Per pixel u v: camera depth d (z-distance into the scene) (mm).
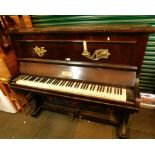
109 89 1489
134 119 2172
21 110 2574
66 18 2205
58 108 2309
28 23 2330
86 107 2150
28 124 2283
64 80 1722
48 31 1513
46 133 2090
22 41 1769
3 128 2256
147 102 2303
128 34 1298
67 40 1551
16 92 2010
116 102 1377
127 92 1440
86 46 1503
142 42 1283
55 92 1624
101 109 2080
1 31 1888
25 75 1931
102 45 1451
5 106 2467
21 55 1903
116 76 1510
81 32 1404
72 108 2240
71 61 1664
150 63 2152
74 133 2047
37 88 1703
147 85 2355
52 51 1702
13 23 2084
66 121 2258
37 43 1714
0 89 2182
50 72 1782
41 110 2504
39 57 1816
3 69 1969
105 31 1307
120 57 1453
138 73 1454
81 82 1645
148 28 1210
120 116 2027
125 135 1858
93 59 1563
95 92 1471
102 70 1562
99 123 2158
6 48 1954
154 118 2168
